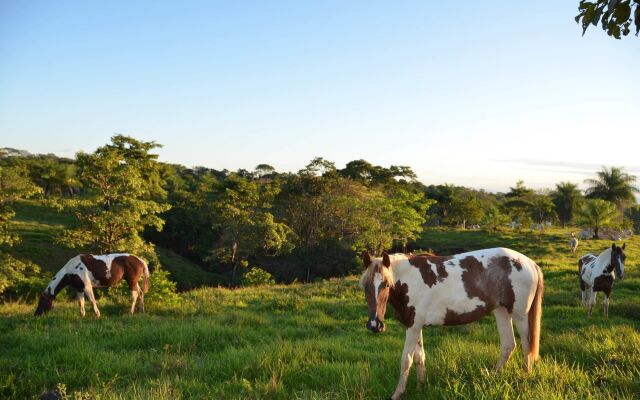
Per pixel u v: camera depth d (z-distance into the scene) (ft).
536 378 17.66
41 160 237.86
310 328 33.35
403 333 31.81
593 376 18.02
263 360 21.85
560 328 32.58
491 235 171.73
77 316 37.27
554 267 74.38
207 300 47.55
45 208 180.24
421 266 19.42
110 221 83.82
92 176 86.48
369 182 198.08
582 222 159.74
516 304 19.81
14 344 27.17
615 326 30.45
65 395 17.28
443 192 266.98
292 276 145.38
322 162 169.07
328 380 19.56
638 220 237.86
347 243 151.12
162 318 37.19
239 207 142.31
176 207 167.63
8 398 18.33
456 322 19.72
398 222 112.37
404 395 17.93
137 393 17.76
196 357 24.47
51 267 116.98
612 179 201.26
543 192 271.08
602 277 36.86
